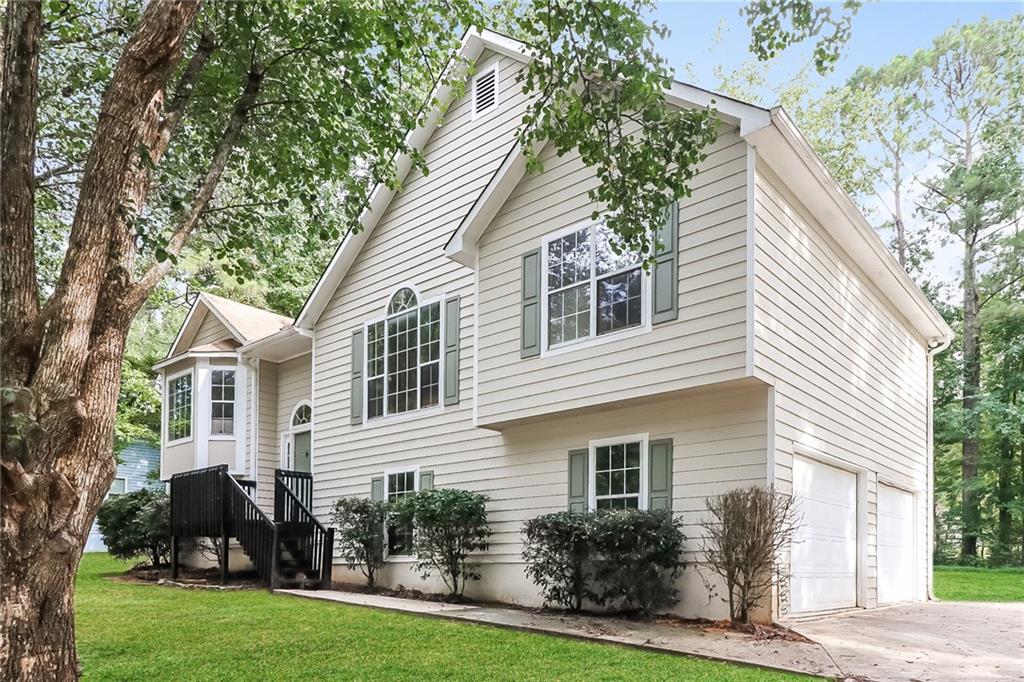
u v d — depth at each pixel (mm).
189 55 8195
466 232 11148
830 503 10125
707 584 8516
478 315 11078
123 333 5156
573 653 6672
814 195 9461
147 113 5441
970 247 24469
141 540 14914
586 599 9516
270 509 16719
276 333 15727
